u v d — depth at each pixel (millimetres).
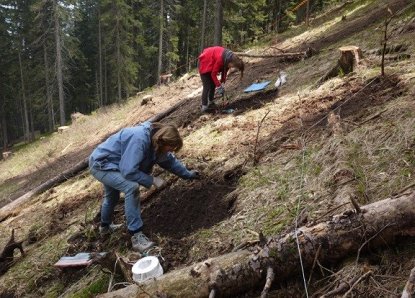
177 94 12469
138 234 3770
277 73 8336
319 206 3061
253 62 11031
